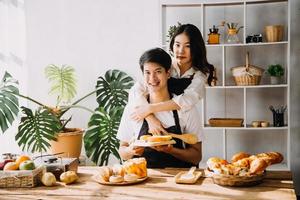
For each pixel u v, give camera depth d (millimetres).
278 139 4613
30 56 4867
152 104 2395
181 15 4648
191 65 2693
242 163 1953
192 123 2436
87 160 4777
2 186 1947
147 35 4750
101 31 4809
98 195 1798
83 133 4621
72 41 4844
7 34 4781
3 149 4742
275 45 4535
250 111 4645
